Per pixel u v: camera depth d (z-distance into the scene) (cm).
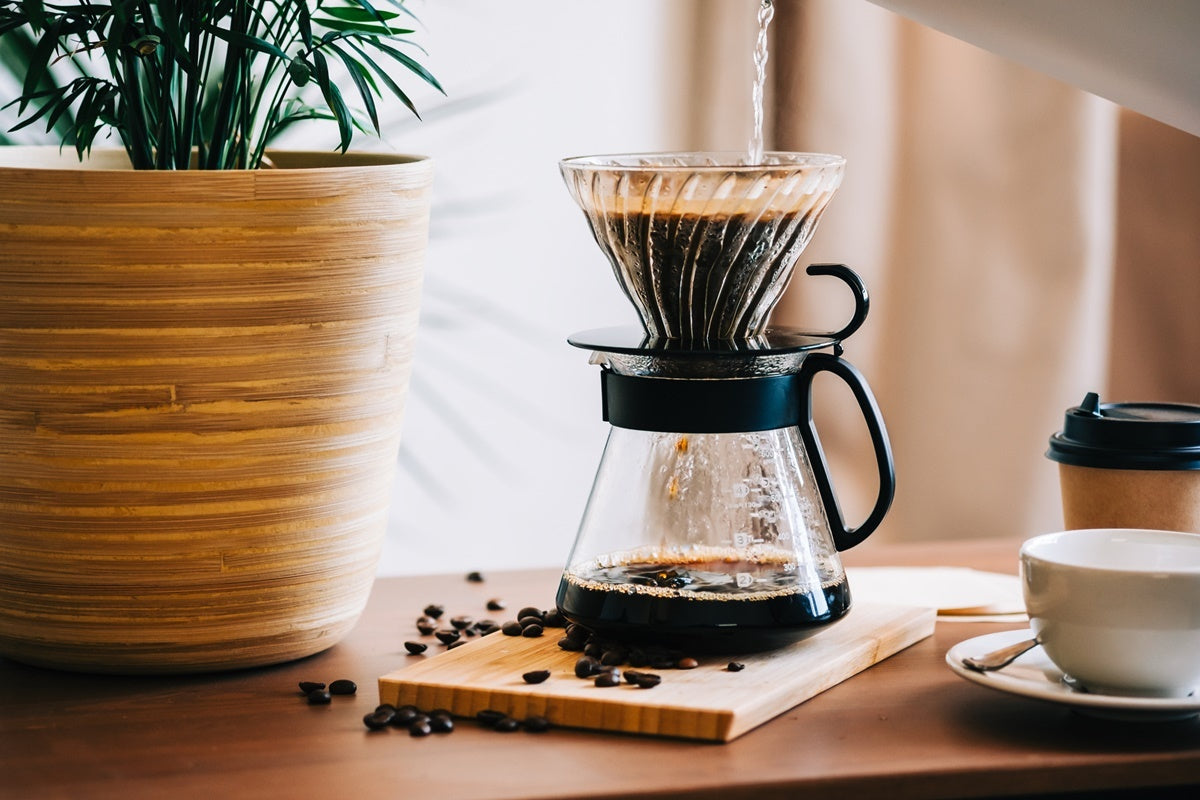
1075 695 69
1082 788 67
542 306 175
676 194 74
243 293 75
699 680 75
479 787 64
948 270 168
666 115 171
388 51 86
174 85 106
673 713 70
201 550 78
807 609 78
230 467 77
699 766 66
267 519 79
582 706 72
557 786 64
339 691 79
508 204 170
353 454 81
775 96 165
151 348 75
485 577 106
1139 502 89
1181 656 69
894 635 85
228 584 79
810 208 77
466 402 174
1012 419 172
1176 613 68
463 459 176
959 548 115
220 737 71
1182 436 89
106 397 75
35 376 75
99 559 77
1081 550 77
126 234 73
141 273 74
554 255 174
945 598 96
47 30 78
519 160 169
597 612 78
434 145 166
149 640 79
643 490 81
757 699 71
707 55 169
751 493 80
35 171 72
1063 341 170
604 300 177
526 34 167
